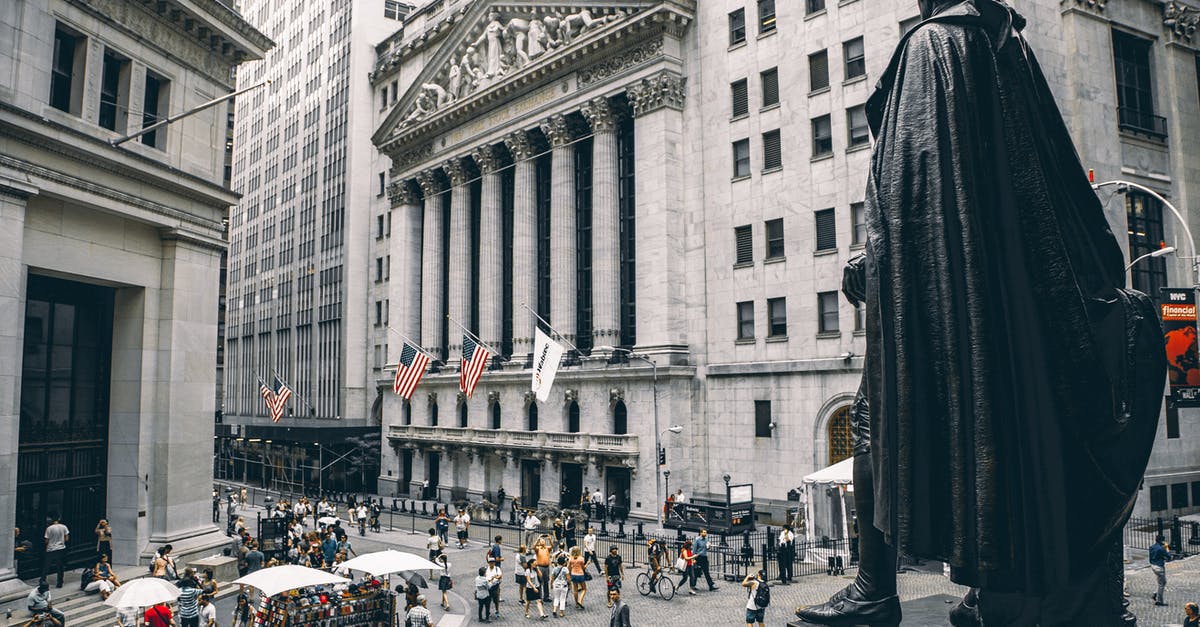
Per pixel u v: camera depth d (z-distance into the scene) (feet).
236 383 268.00
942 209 14.62
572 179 146.51
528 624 65.36
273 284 247.09
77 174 70.79
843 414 106.63
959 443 14.19
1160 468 97.14
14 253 64.75
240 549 76.69
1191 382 64.28
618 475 133.08
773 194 117.08
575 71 143.84
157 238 83.61
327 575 56.39
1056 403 13.91
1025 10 95.14
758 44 120.67
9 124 62.85
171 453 82.07
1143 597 62.59
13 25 65.51
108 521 80.74
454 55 175.01
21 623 55.93
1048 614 14.65
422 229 191.83
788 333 113.39
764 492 114.73
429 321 178.60
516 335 153.17
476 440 154.61
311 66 234.58
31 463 74.64
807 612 20.63
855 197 106.93
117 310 82.33
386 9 217.97
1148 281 100.07
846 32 109.50
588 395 136.05
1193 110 108.17
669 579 72.49
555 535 97.96
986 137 14.85
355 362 203.21
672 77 129.29
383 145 193.98
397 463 180.14
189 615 55.26
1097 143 96.94
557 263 145.69
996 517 13.70
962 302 14.35
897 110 15.97
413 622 54.44
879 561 19.44
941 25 15.74
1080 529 13.96
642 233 130.93
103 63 75.92
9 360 64.03
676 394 123.75
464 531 105.70
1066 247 15.29
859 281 18.42
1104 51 99.45
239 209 276.62
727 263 122.62
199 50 87.71
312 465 195.42
